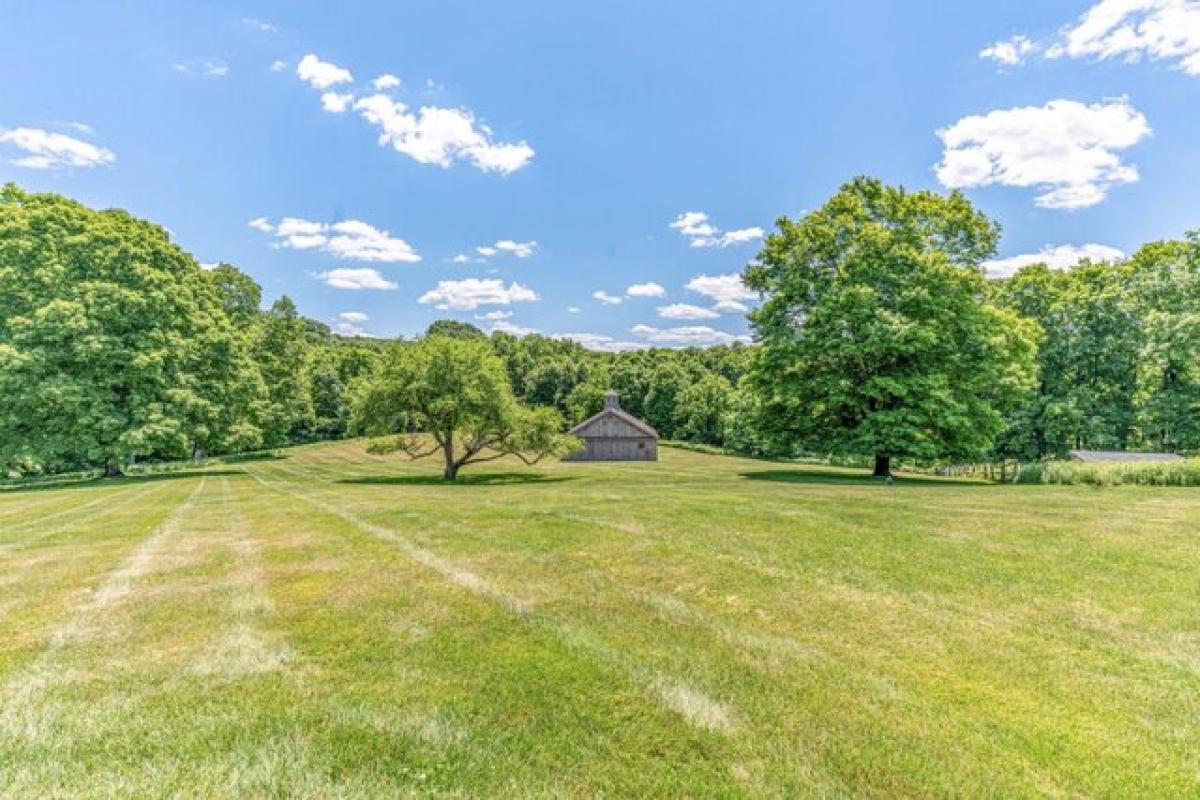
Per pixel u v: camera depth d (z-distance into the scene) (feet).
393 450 104.99
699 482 73.41
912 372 79.20
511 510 37.63
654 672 13.46
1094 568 21.57
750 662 14.11
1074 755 10.35
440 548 26.63
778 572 21.63
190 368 103.50
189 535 32.12
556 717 11.47
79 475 98.84
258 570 23.25
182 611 18.01
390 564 23.79
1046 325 114.73
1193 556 22.88
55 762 9.74
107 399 86.63
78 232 90.43
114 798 8.85
